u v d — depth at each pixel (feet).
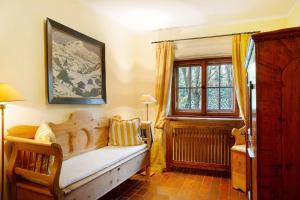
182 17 10.83
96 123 9.52
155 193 8.91
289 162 3.86
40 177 5.59
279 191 3.93
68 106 8.41
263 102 3.94
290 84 3.81
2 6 6.13
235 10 9.98
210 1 9.07
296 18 9.39
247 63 6.14
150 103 12.19
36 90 7.12
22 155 6.18
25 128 6.55
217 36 11.41
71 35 8.45
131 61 12.85
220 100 11.98
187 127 11.53
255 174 4.40
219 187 9.51
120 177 7.95
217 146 11.13
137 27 12.31
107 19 10.76
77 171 6.40
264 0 8.99
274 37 3.83
